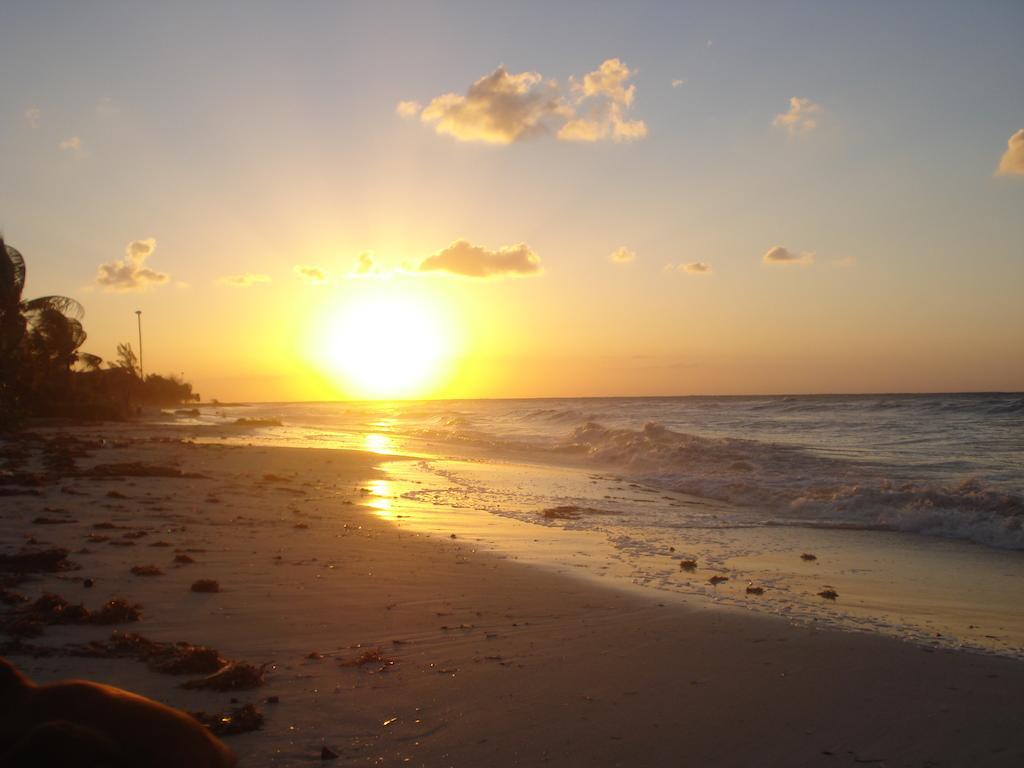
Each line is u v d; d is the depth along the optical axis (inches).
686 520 595.8
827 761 174.6
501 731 185.2
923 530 543.8
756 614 309.4
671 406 3159.5
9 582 296.4
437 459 1155.3
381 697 203.8
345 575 350.9
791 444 1243.2
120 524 446.0
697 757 174.9
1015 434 1334.9
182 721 141.9
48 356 2044.8
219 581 321.7
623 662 241.6
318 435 1780.3
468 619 288.7
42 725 125.6
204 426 2114.9
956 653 258.7
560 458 1190.3
